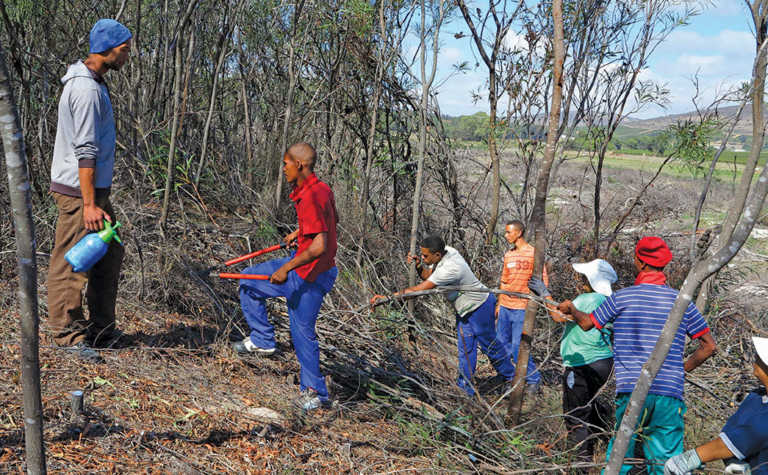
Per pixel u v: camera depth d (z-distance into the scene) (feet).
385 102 23.00
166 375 12.08
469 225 24.91
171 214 19.89
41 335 11.93
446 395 14.01
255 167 24.63
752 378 17.46
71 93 10.64
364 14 19.60
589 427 13.42
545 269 18.81
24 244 5.57
